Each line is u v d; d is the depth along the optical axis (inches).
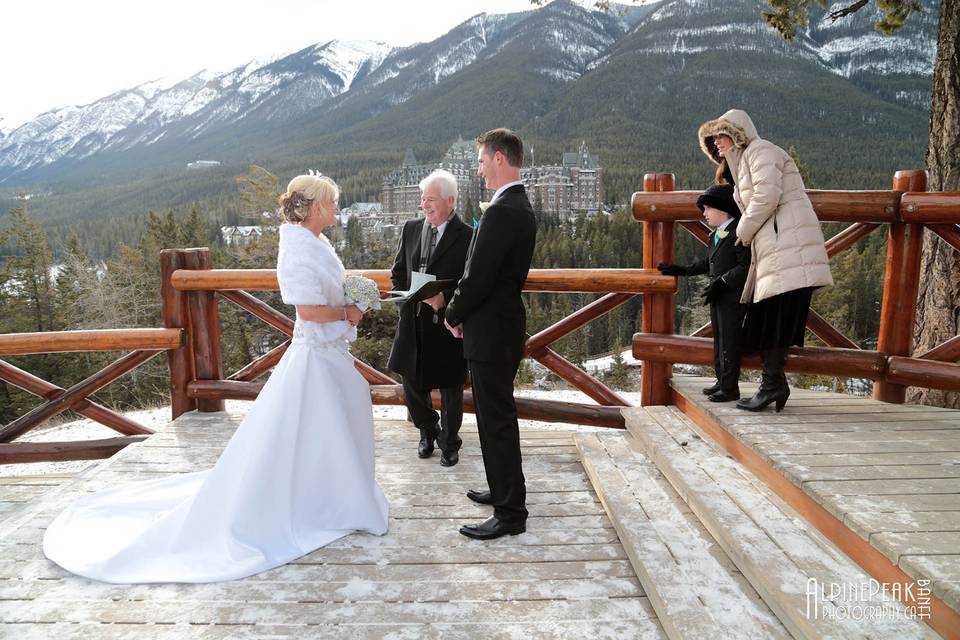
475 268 92.7
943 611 60.4
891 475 87.0
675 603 74.1
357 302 101.0
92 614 80.0
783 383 117.3
